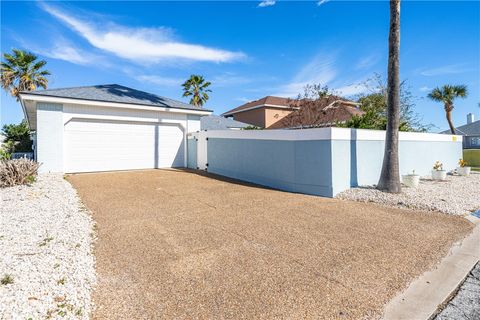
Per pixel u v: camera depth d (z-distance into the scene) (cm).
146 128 1485
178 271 370
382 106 1778
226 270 374
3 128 2669
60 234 470
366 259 413
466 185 1102
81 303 286
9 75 2244
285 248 454
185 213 665
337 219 625
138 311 281
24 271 327
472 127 3369
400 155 1227
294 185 958
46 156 1191
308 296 312
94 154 1332
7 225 500
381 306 295
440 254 437
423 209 721
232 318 272
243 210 699
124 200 787
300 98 1848
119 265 385
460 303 308
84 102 1248
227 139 1292
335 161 868
